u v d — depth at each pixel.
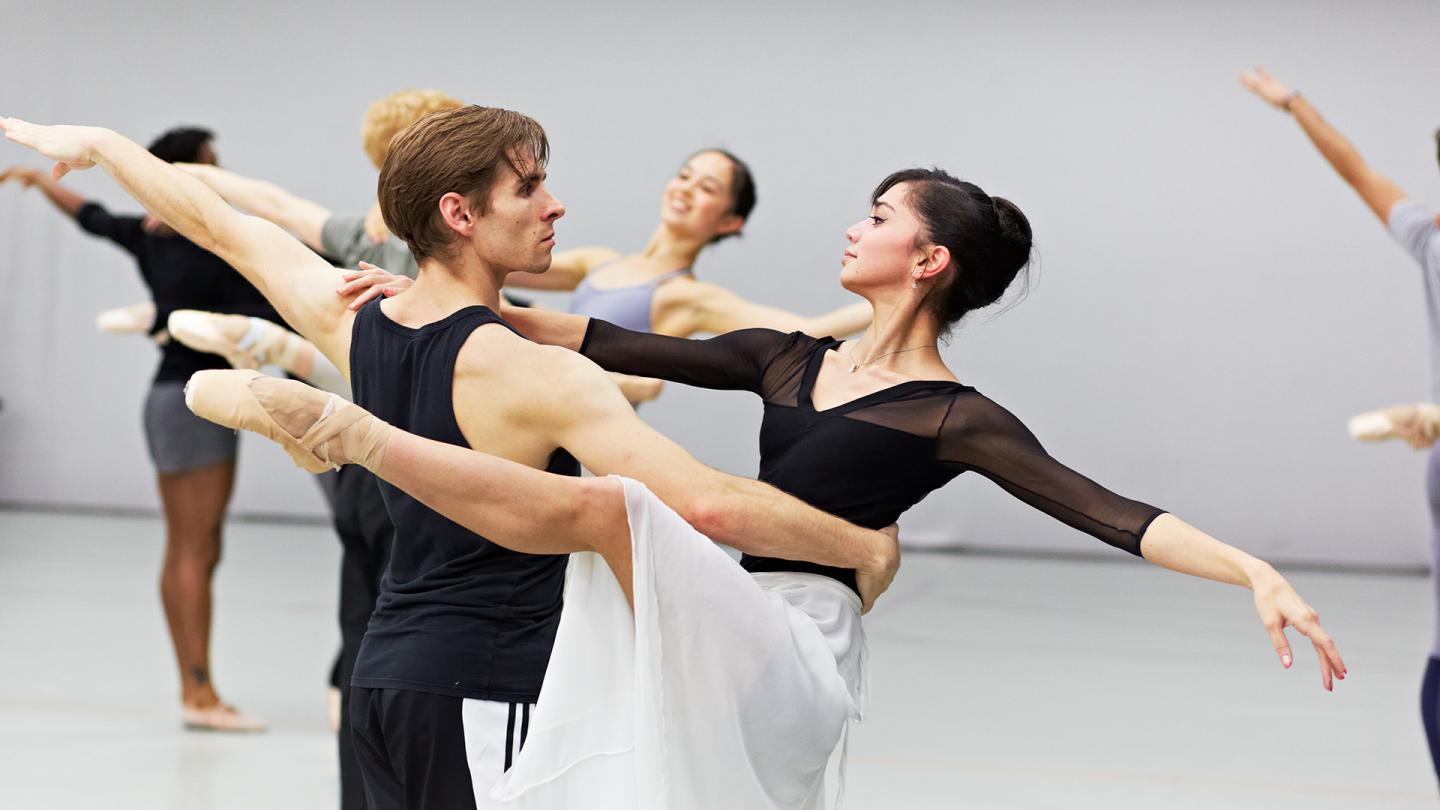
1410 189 12.01
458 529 2.41
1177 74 12.42
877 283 2.75
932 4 12.87
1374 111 12.06
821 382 2.79
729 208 5.16
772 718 2.44
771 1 13.16
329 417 2.19
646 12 13.39
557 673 2.36
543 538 2.26
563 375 2.35
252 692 6.49
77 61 14.20
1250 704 6.81
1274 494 12.32
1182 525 2.38
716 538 2.40
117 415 14.07
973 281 2.75
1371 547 12.14
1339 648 8.40
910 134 12.97
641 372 2.94
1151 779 5.38
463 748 2.37
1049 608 9.83
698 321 5.11
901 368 2.76
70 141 2.81
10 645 7.37
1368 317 12.09
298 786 4.98
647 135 13.45
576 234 13.59
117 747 5.45
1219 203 12.36
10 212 14.09
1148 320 12.53
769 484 2.67
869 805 4.96
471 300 2.49
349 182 13.89
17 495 14.23
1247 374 12.35
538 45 13.60
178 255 5.86
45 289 14.11
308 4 13.86
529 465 2.40
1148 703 6.80
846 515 2.67
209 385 2.18
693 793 2.40
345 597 4.20
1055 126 12.68
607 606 2.39
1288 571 12.06
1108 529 2.43
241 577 10.02
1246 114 12.30
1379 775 5.48
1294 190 12.20
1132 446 12.59
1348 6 12.08
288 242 2.80
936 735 6.06
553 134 13.60
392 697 2.39
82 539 11.82
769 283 13.24
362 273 2.69
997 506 13.07
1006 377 12.79
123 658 7.16
